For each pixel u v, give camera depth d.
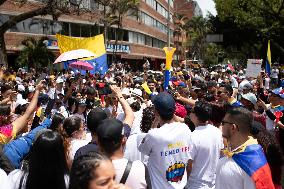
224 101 7.38
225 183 3.32
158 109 4.02
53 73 22.08
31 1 33.31
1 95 7.94
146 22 65.50
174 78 13.41
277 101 7.12
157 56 72.69
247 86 9.80
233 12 38.53
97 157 2.14
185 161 4.08
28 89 12.66
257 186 3.11
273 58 56.31
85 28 41.88
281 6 35.59
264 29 37.84
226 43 61.34
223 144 4.54
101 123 3.21
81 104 7.73
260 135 3.90
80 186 2.10
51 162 2.99
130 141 4.41
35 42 30.08
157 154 3.96
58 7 23.41
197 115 4.55
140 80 14.23
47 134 3.04
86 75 16.25
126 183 3.07
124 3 41.78
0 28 23.52
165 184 3.98
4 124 4.76
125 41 53.72
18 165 3.95
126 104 4.54
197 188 4.39
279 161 3.86
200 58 105.81
